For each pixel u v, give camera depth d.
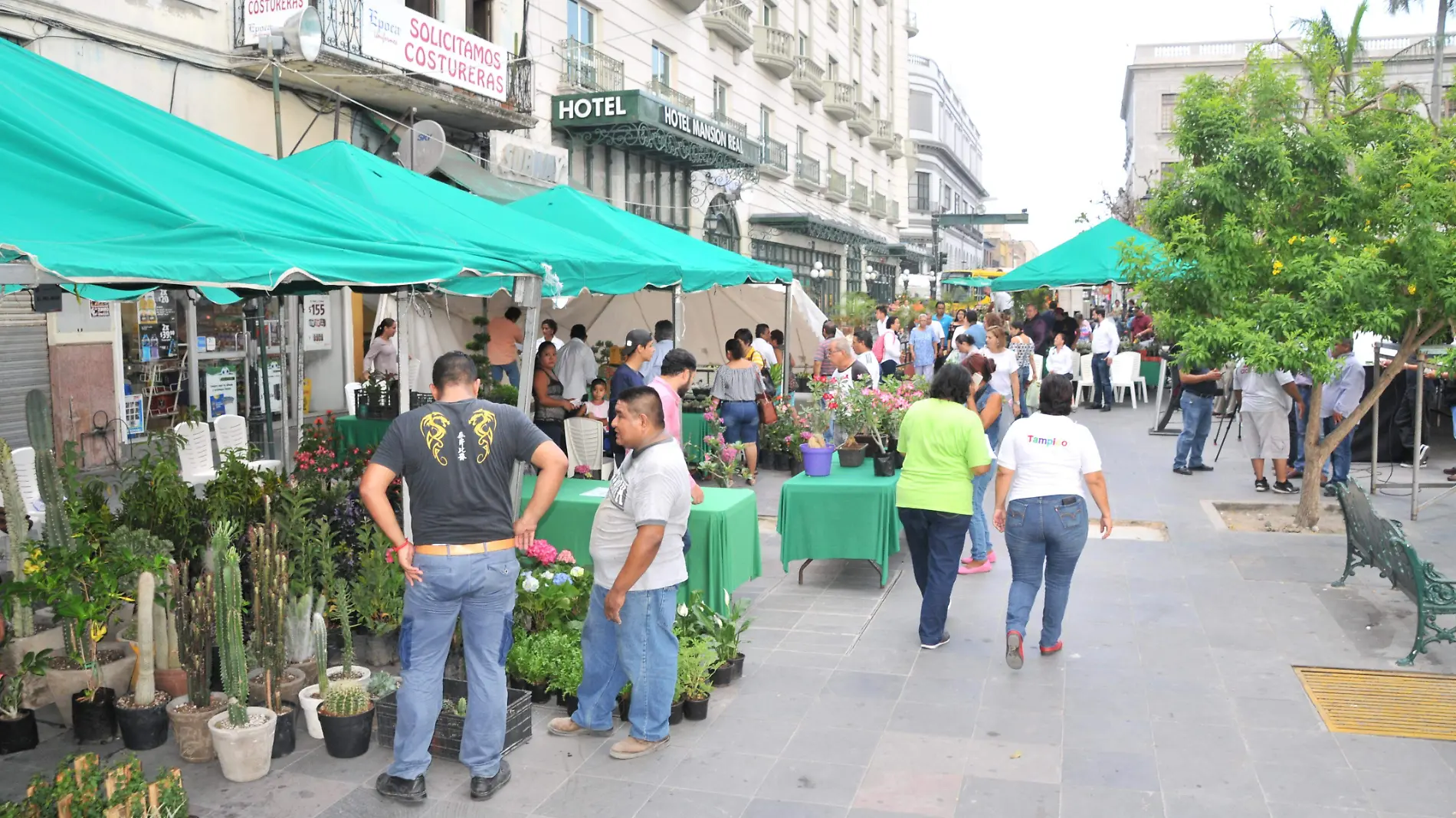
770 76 29.27
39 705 4.75
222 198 4.39
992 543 8.50
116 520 5.36
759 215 28.53
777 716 4.90
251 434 12.67
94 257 3.42
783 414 11.94
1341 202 7.78
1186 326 7.93
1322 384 7.91
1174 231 8.26
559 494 6.27
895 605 6.73
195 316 12.92
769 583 7.31
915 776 4.25
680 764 4.39
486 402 4.09
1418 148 8.02
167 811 3.47
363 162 6.52
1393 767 4.26
